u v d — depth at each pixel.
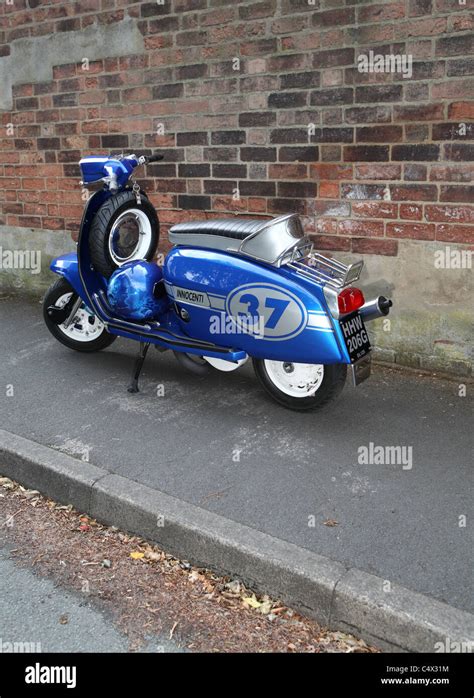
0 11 6.21
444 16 4.18
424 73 4.33
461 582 2.75
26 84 6.27
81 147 6.10
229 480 3.56
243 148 5.18
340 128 4.72
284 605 2.86
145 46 5.45
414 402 4.40
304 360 3.89
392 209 4.67
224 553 3.01
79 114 6.02
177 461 3.76
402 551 2.95
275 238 3.80
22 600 2.93
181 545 3.16
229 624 2.77
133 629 2.76
